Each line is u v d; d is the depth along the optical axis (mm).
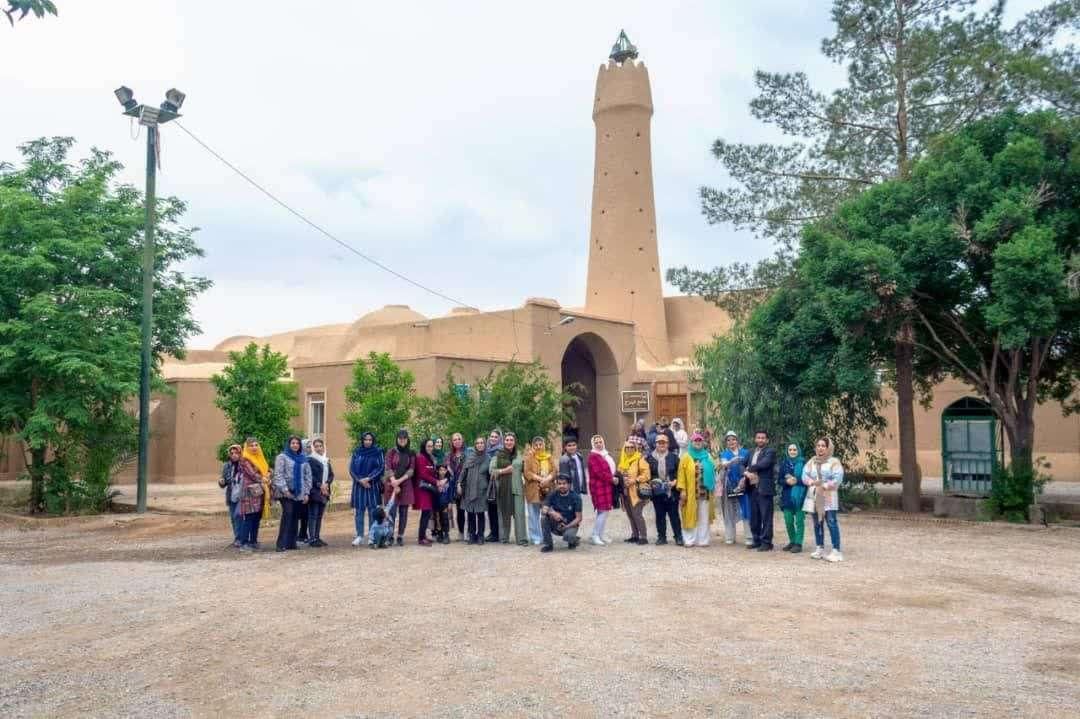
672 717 5312
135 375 19688
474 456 13633
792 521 12344
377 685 6035
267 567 11352
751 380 18953
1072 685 5934
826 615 8148
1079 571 10648
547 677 6156
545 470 13438
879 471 20719
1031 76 15711
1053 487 24016
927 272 15547
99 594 9594
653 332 43656
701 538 13031
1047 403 26906
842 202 17922
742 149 20969
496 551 12648
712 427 19859
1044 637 7305
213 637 7484
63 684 6168
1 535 15852
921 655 6715
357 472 13523
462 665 6492
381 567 11227
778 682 6008
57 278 19922
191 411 31422
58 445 19312
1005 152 14820
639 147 45188
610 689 5863
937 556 11898
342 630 7664
